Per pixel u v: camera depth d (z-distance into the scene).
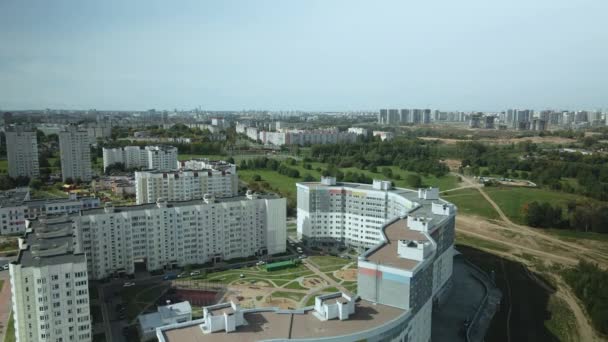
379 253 184.00
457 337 197.62
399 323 153.62
